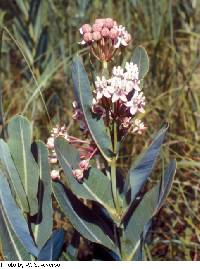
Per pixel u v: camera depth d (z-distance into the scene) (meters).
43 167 0.39
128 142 0.62
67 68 0.70
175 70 0.67
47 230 0.40
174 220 0.56
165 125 0.37
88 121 0.39
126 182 0.39
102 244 0.41
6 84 0.73
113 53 0.38
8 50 0.75
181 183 0.58
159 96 0.63
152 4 0.72
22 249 0.41
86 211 0.41
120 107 0.38
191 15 0.75
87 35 0.38
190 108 0.65
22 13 0.73
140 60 0.40
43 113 0.66
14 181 0.39
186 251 0.52
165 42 0.71
